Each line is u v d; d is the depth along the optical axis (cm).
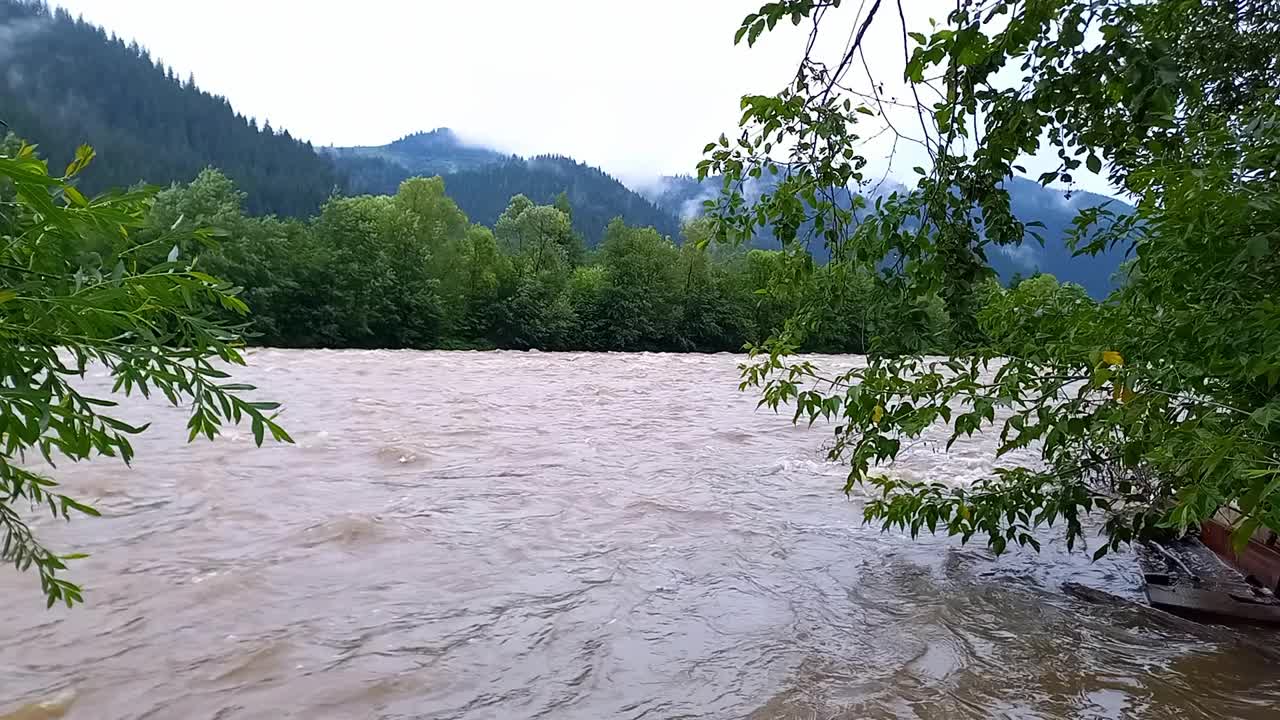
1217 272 306
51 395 114
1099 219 388
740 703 363
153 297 121
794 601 492
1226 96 438
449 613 461
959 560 578
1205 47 427
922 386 439
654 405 1513
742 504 735
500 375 2150
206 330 128
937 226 394
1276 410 244
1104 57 287
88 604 452
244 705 350
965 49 293
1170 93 273
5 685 359
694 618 463
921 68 304
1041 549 605
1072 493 483
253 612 450
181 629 425
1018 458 970
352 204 4816
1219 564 566
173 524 610
